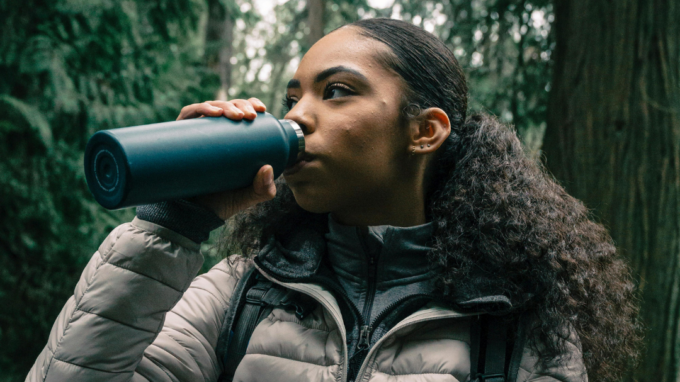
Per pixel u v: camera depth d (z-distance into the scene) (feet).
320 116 3.44
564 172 8.38
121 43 13.98
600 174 8.05
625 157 7.95
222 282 4.06
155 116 14.73
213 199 3.16
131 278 3.09
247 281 3.92
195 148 2.76
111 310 3.07
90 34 13.52
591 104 8.25
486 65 13.89
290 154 3.24
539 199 4.02
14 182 12.85
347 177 3.46
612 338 4.20
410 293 3.57
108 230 13.98
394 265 3.70
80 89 13.38
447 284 3.50
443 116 3.67
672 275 7.63
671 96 7.89
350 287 3.74
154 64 15.42
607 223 7.91
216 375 3.79
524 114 12.51
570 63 8.62
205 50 21.21
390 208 3.73
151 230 3.14
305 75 3.59
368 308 3.61
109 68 14.06
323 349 3.46
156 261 3.10
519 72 12.60
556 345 3.52
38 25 13.35
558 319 3.58
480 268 3.68
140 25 15.38
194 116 3.06
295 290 3.71
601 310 4.07
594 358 3.98
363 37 3.64
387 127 3.52
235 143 2.92
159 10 14.99
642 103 7.94
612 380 4.40
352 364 3.36
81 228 13.61
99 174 2.70
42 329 13.87
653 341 7.57
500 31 13.23
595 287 4.00
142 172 2.56
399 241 3.68
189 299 3.90
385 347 3.40
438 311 3.45
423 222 3.96
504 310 3.42
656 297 7.62
